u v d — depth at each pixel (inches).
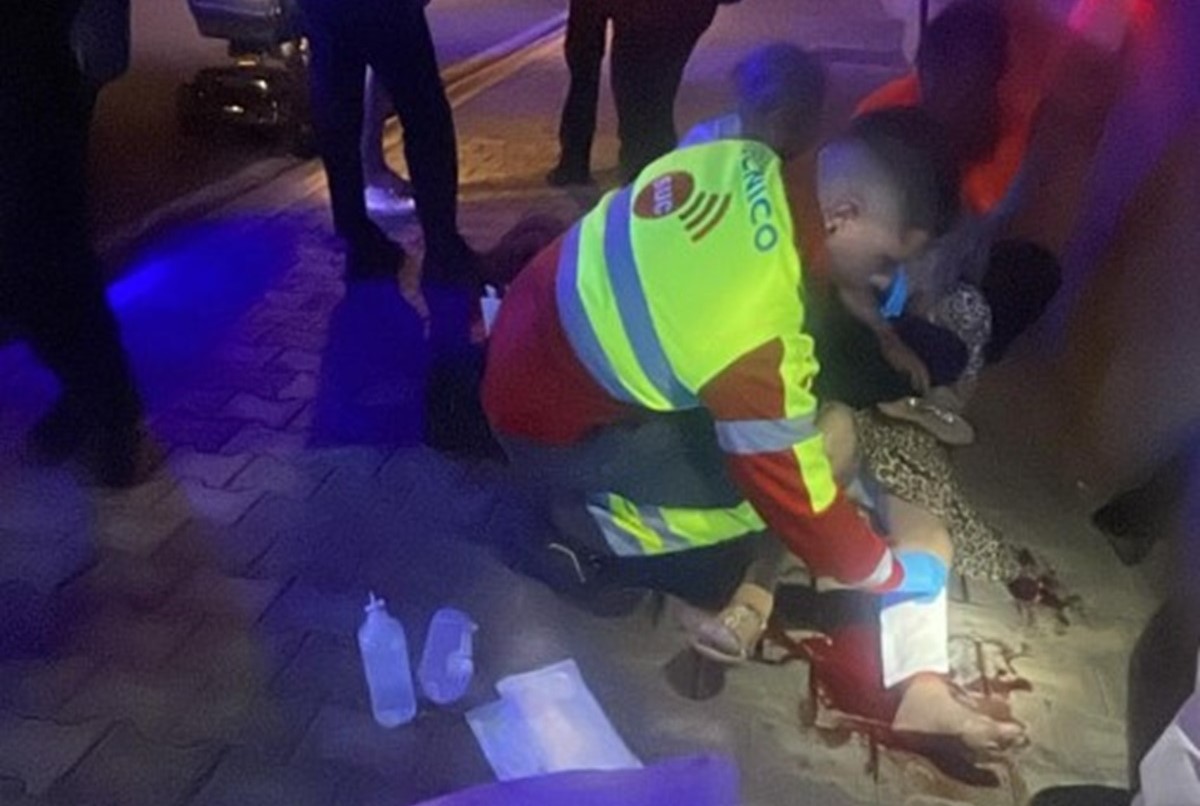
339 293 176.1
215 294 173.8
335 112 170.9
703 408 111.7
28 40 119.6
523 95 291.4
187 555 124.1
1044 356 167.9
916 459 131.3
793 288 100.4
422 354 160.6
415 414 148.3
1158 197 141.7
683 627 119.0
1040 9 134.6
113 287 173.0
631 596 122.2
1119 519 135.5
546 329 111.9
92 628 114.4
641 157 219.5
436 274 174.6
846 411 118.5
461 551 127.6
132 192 203.0
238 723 105.7
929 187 97.4
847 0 451.5
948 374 141.6
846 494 118.3
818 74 136.6
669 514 117.2
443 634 115.7
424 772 102.5
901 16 387.9
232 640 114.3
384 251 180.4
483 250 194.9
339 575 123.3
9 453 136.5
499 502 134.9
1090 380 151.9
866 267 101.1
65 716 104.9
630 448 113.7
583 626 118.8
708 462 114.1
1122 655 119.2
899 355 134.3
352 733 105.5
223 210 201.2
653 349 104.7
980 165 135.1
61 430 137.3
